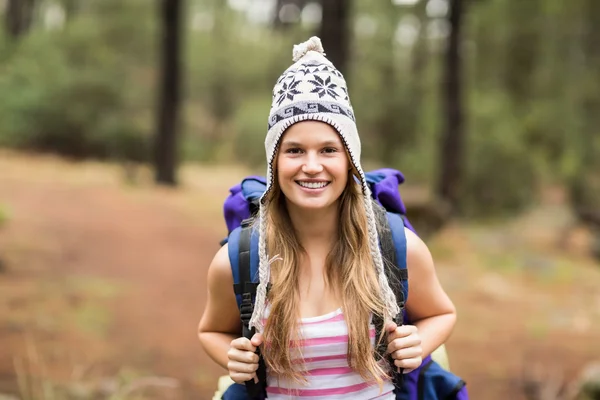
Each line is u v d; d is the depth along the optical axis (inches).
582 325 297.3
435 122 808.9
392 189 84.8
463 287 360.2
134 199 556.1
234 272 76.4
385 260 76.2
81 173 705.0
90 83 909.2
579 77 1011.9
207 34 1728.6
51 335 224.8
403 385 79.8
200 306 281.4
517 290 363.3
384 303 73.6
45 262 323.6
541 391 211.8
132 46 1147.3
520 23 967.0
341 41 380.8
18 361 199.0
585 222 546.0
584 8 924.6
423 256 79.0
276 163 75.9
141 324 249.3
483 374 227.0
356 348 72.6
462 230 545.0
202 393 193.9
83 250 358.0
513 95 1042.1
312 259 77.2
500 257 443.5
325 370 74.7
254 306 74.5
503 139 711.7
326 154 74.2
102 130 906.1
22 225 398.9
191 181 765.9
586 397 206.1
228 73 1569.9
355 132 75.2
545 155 897.5
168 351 223.8
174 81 682.2
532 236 553.3
